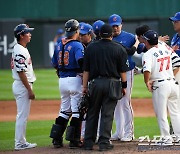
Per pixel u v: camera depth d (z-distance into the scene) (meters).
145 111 51.97
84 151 30.17
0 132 40.75
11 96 61.31
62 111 31.89
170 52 31.38
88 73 30.34
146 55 30.66
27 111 32.50
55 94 61.84
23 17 100.31
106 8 102.44
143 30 32.00
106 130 29.97
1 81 73.88
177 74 32.75
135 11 102.81
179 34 33.91
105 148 29.97
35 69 89.38
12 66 32.53
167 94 30.80
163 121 30.88
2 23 88.06
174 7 102.44
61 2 101.81
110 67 29.86
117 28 33.81
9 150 32.53
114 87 29.83
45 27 90.88
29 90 31.92
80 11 102.31
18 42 32.31
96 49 30.02
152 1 103.12
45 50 90.81
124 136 34.22
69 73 31.22
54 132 31.48
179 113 31.83
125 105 34.25
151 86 30.95
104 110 29.94
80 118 31.25
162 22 91.62
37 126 43.22
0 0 99.88
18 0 100.19
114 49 29.94
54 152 30.36
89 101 30.12
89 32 32.69
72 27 31.30
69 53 31.00
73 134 31.06
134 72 34.78
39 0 100.81
